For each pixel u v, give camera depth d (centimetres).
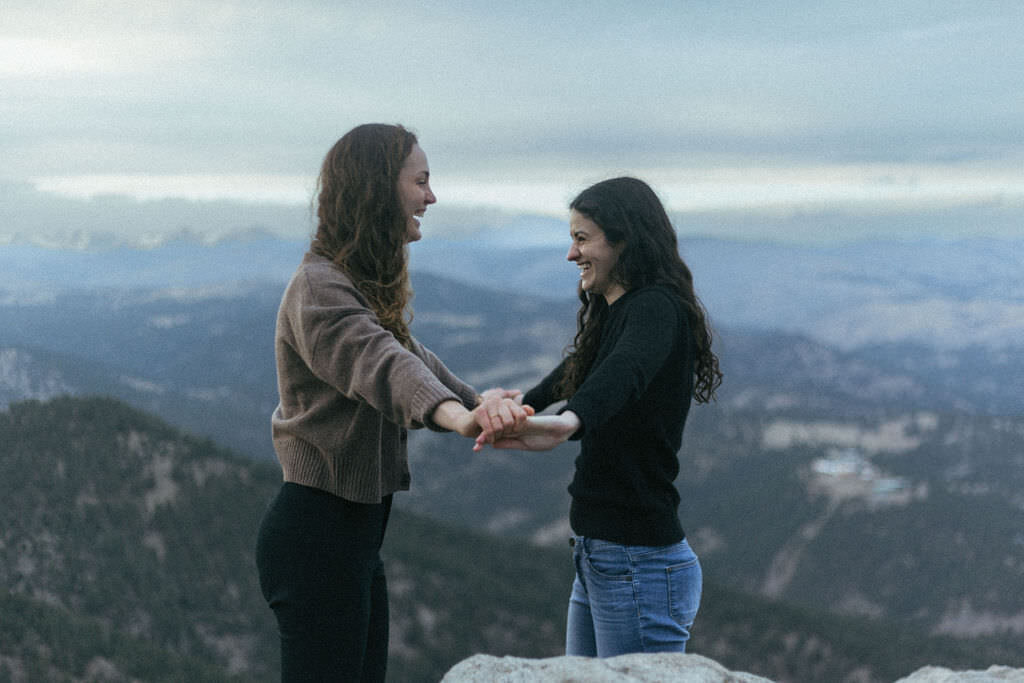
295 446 286
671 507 363
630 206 353
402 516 10219
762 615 9238
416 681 7025
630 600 359
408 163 290
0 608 4978
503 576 9075
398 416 257
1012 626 15262
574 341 391
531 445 273
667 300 344
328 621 282
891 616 16450
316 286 277
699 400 373
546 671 283
